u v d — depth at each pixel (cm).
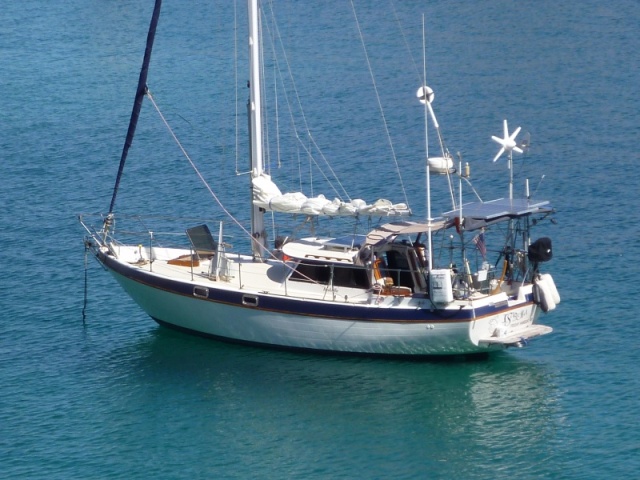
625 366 8012
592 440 7094
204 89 16450
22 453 7194
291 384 7844
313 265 8050
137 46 19562
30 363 8412
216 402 7688
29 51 19688
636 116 14150
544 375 7900
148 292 8450
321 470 6875
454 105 15012
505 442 7125
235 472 6900
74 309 9388
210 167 12950
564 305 9044
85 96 16488
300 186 12125
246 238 10775
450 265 7994
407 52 17950
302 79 16575
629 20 19338
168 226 11206
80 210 11725
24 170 13162
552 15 19950
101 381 8069
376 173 12488
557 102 14925
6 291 9756
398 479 6756
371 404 7581
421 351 7931
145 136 14312
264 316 8056
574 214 11012
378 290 7919
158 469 6956
